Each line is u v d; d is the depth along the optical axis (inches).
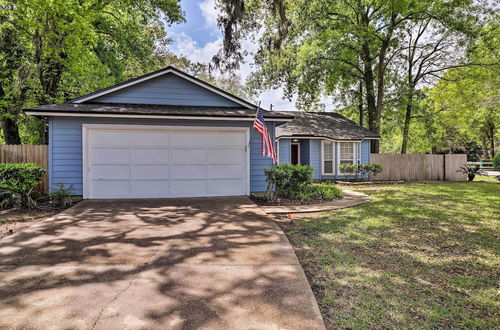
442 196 395.5
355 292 118.9
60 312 99.3
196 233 196.4
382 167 609.3
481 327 96.3
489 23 673.6
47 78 498.6
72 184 318.0
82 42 484.1
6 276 128.5
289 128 640.4
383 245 180.4
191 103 371.9
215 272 134.2
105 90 345.4
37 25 411.2
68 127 317.4
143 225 215.0
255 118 326.6
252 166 365.7
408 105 773.9
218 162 352.2
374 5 683.4
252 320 95.5
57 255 154.3
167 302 106.7
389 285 125.8
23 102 455.8
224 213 257.4
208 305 104.7
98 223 219.5
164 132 336.8
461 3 612.1
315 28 657.6
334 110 892.0
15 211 259.0
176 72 362.6
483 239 195.0
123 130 326.6
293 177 334.0
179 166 341.1
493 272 141.6
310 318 97.3
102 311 100.1
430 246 179.6
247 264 144.1
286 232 206.2
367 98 769.6
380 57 725.9
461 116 938.7
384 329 94.0
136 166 330.6
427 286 125.6
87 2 469.4
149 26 772.6
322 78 742.5
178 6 621.3
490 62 713.6
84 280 125.0
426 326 96.3
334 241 186.7
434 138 916.0
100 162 322.7
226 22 449.7
